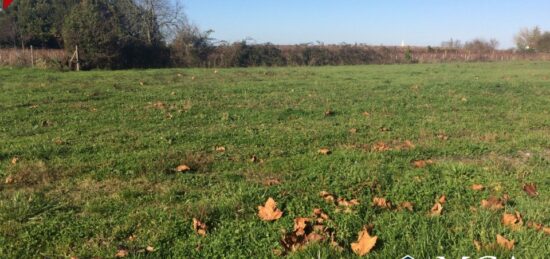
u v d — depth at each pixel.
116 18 37.78
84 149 7.73
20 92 14.88
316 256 3.96
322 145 8.33
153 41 40.19
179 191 5.75
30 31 46.09
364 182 5.99
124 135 8.84
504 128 10.16
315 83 20.25
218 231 4.56
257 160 7.31
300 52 44.00
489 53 55.78
